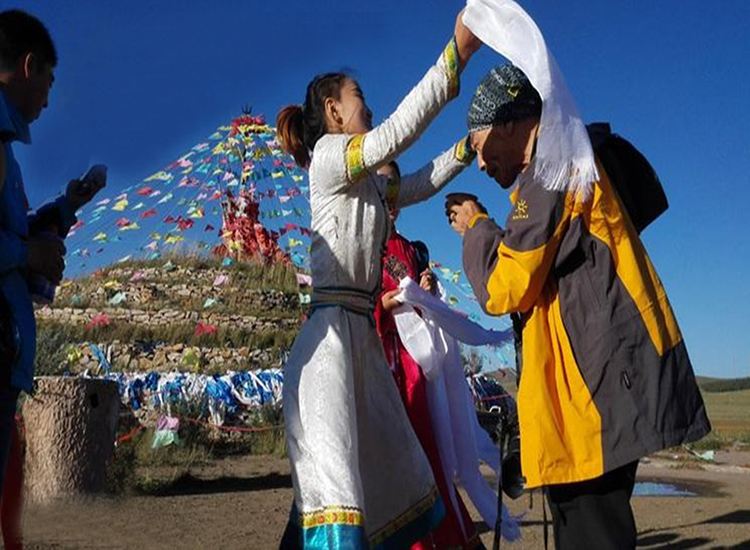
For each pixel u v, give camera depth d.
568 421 3.03
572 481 2.99
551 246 3.04
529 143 3.25
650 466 14.27
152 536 6.57
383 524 3.70
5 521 4.11
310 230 3.80
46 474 8.53
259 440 14.86
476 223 3.38
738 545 6.45
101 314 18.67
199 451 13.78
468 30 3.31
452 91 3.41
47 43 3.60
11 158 3.48
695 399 3.05
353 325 3.67
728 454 17.08
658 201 3.37
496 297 3.09
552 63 2.97
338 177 3.61
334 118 3.92
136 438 13.36
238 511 8.12
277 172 17.73
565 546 3.07
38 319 18.66
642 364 2.99
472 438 4.93
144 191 15.50
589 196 3.07
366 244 3.72
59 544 6.12
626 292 3.04
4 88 3.51
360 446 3.68
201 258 21.53
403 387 4.72
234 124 17.72
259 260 21.70
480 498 4.91
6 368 3.34
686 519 7.81
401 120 3.46
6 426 3.35
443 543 4.48
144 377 15.20
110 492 9.04
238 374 16.09
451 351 4.95
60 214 3.99
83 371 16.38
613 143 3.34
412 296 4.71
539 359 3.09
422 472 3.80
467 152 4.34
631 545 3.03
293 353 3.64
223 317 19.22
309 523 3.37
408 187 4.43
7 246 3.32
